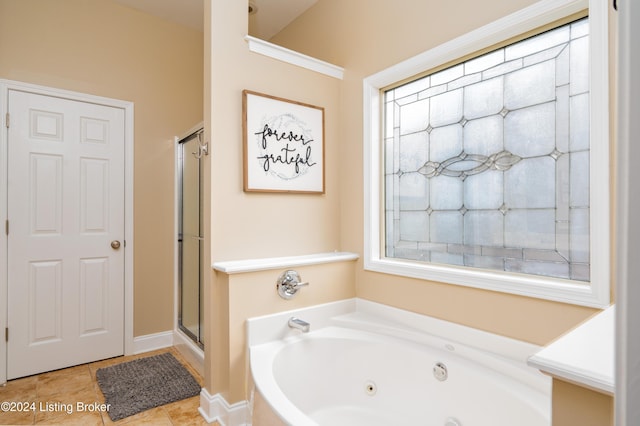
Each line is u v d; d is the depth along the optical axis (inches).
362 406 74.7
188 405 82.4
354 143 95.4
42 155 99.3
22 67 96.7
